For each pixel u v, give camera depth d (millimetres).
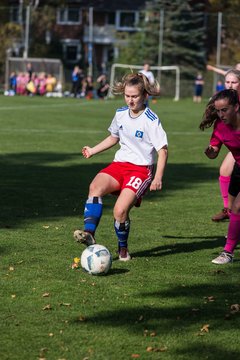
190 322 12719
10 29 138500
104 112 75688
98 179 16547
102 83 107062
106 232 20219
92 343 11648
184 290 14656
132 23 161000
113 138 17078
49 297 13938
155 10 128875
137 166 16609
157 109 85938
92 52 135250
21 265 16281
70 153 40719
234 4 139875
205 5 142125
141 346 11562
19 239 18984
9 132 51406
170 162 38438
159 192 28422
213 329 12383
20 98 100125
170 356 11195
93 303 13648
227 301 13961
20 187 28234
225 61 125562
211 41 129000
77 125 58656
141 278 15469
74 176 31781
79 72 112500
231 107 15883
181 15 127500
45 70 118438
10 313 12984
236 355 11312
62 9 150375
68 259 16938
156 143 16234
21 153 40031
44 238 19219
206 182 31391
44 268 16062
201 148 45500
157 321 12727
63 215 22719
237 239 17047
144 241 19297
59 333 12062
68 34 158625
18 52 140750
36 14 142750
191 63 127500
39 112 72438
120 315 13008
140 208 24672
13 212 23000
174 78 122312
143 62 126625
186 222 22203
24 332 12070
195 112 81250
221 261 16953
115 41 160750
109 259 15586
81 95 112438
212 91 118438
